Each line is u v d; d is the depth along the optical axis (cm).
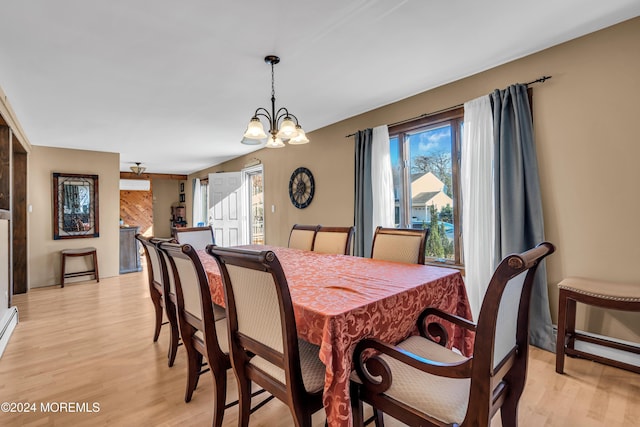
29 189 465
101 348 251
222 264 133
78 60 228
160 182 978
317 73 263
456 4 179
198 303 161
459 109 285
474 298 266
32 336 277
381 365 114
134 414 168
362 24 196
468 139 271
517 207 239
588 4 183
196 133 439
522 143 239
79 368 219
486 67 262
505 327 110
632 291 182
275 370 127
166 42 208
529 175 237
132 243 574
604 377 193
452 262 303
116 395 186
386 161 339
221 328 179
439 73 271
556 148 230
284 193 505
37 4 167
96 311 346
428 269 196
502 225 245
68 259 493
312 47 221
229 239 622
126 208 898
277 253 274
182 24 189
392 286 153
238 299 133
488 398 94
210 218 642
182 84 276
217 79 268
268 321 120
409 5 179
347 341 117
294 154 484
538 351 228
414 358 109
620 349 197
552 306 234
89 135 435
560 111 228
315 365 132
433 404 106
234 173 623
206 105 329
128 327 297
